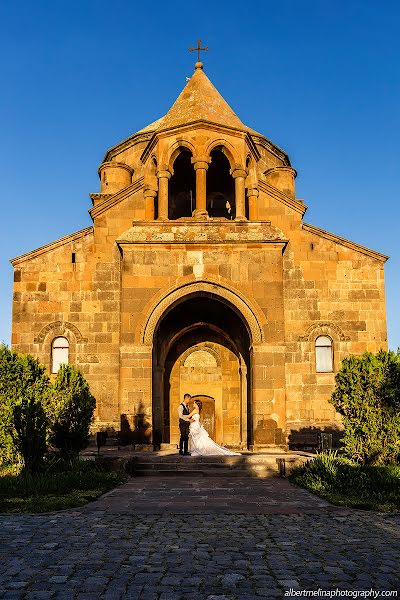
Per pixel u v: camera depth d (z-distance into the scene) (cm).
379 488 1377
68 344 2370
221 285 2217
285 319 2409
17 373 1761
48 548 877
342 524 1052
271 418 2141
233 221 2275
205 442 1950
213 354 2695
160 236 2239
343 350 2395
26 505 1212
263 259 2241
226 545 895
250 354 2238
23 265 2417
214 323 2598
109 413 2322
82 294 2400
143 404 2134
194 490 1478
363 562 804
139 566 787
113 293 2406
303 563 800
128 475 1755
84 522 1062
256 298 2216
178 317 2581
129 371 2155
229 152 2362
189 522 1066
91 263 2423
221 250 2244
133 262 2225
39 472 1599
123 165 2894
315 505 1248
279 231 2272
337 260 2455
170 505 1245
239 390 2667
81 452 2009
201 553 849
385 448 1698
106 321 2384
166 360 2677
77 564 795
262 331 2194
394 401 1712
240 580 729
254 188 2441
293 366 2378
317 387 2364
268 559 819
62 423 1827
